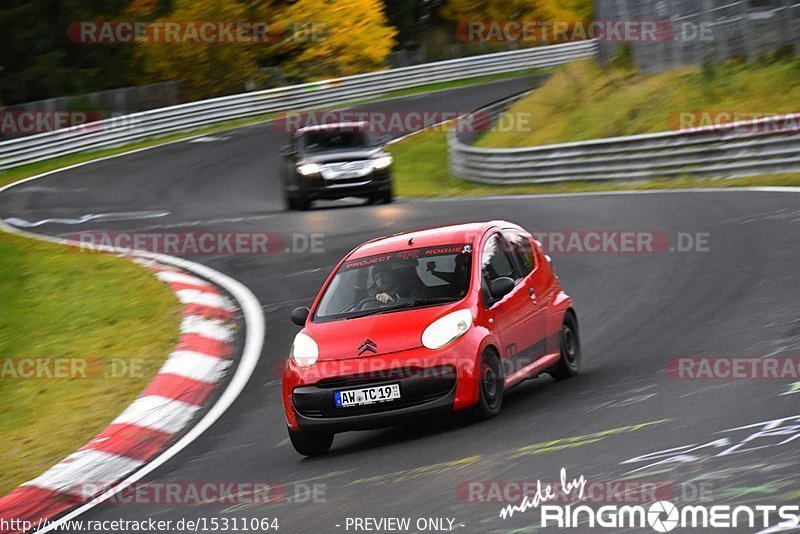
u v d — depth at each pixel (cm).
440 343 2805
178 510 2469
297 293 5172
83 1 18438
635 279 4716
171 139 14612
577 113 11331
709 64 10450
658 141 8238
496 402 2898
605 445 2352
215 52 18238
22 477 3048
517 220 6881
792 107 8975
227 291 5384
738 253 4850
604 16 12412
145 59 18488
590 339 3816
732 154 7719
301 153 8506
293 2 18425
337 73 18662
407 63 19562
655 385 2900
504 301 3053
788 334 3228
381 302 3000
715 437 2267
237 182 10875
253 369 3912
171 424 3378
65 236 7756
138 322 4734
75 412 3616
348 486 2408
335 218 7650
